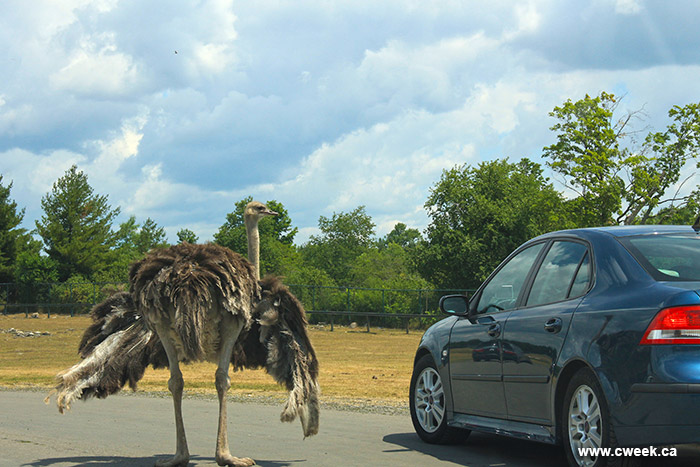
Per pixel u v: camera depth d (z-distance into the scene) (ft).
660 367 17.49
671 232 21.77
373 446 26.78
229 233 247.29
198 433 29.84
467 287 169.37
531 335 22.11
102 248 239.91
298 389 22.68
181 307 20.44
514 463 23.49
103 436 28.96
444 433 26.73
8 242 227.81
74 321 167.43
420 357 28.86
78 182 240.12
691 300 17.58
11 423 32.53
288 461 23.86
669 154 150.30
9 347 103.65
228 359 21.85
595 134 146.61
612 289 19.98
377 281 197.06
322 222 338.34
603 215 146.82
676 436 17.21
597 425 19.26
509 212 168.66
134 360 24.40
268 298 23.39
